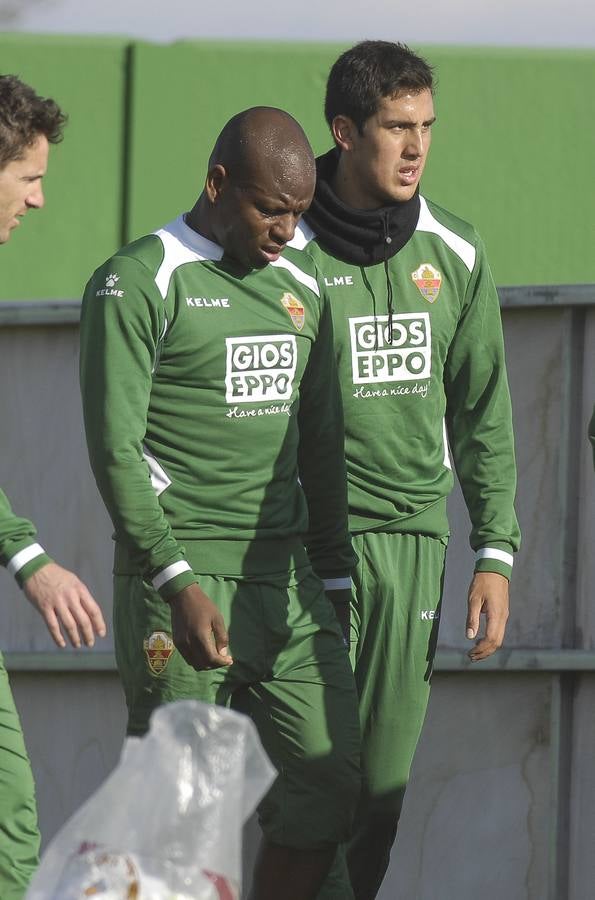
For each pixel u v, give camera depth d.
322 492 14.16
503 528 15.26
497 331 15.46
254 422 13.18
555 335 17.53
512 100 29.77
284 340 13.28
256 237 12.80
